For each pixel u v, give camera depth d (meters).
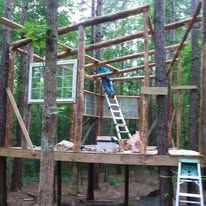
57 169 10.75
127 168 11.62
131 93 24.55
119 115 13.48
